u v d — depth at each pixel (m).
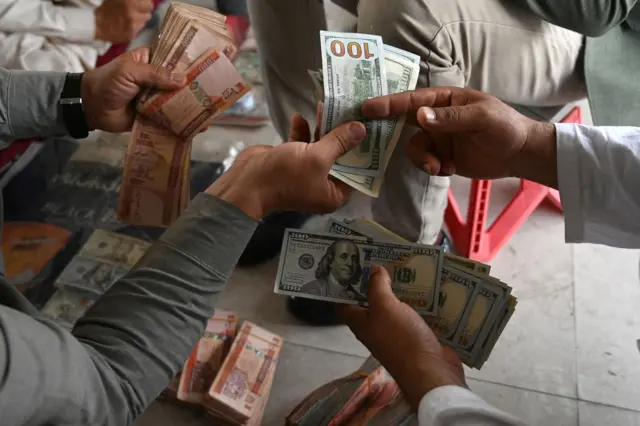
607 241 0.91
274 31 1.38
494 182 1.73
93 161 1.69
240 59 1.98
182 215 0.69
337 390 1.12
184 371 1.23
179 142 1.03
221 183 0.71
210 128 1.82
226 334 1.31
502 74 1.19
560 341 1.37
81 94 0.96
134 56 0.98
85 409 0.57
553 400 1.28
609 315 1.41
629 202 0.84
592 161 0.83
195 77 0.97
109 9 1.53
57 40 1.53
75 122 0.99
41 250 1.47
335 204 0.81
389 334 0.77
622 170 0.83
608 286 1.47
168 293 0.65
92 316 0.65
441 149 0.95
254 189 0.69
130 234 1.52
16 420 0.51
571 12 1.03
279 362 1.35
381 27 1.09
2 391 0.50
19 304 0.81
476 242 1.47
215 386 1.17
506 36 1.13
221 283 0.68
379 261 0.91
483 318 0.90
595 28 1.05
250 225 0.69
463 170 0.96
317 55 1.40
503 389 1.30
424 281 0.91
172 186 1.06
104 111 0.98
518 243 1.57
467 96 0.85
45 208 1.57
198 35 0.99
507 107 0.84
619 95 1.16
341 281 0.90
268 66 1.48
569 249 1.55
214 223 0.66
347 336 1.39
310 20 1.32
